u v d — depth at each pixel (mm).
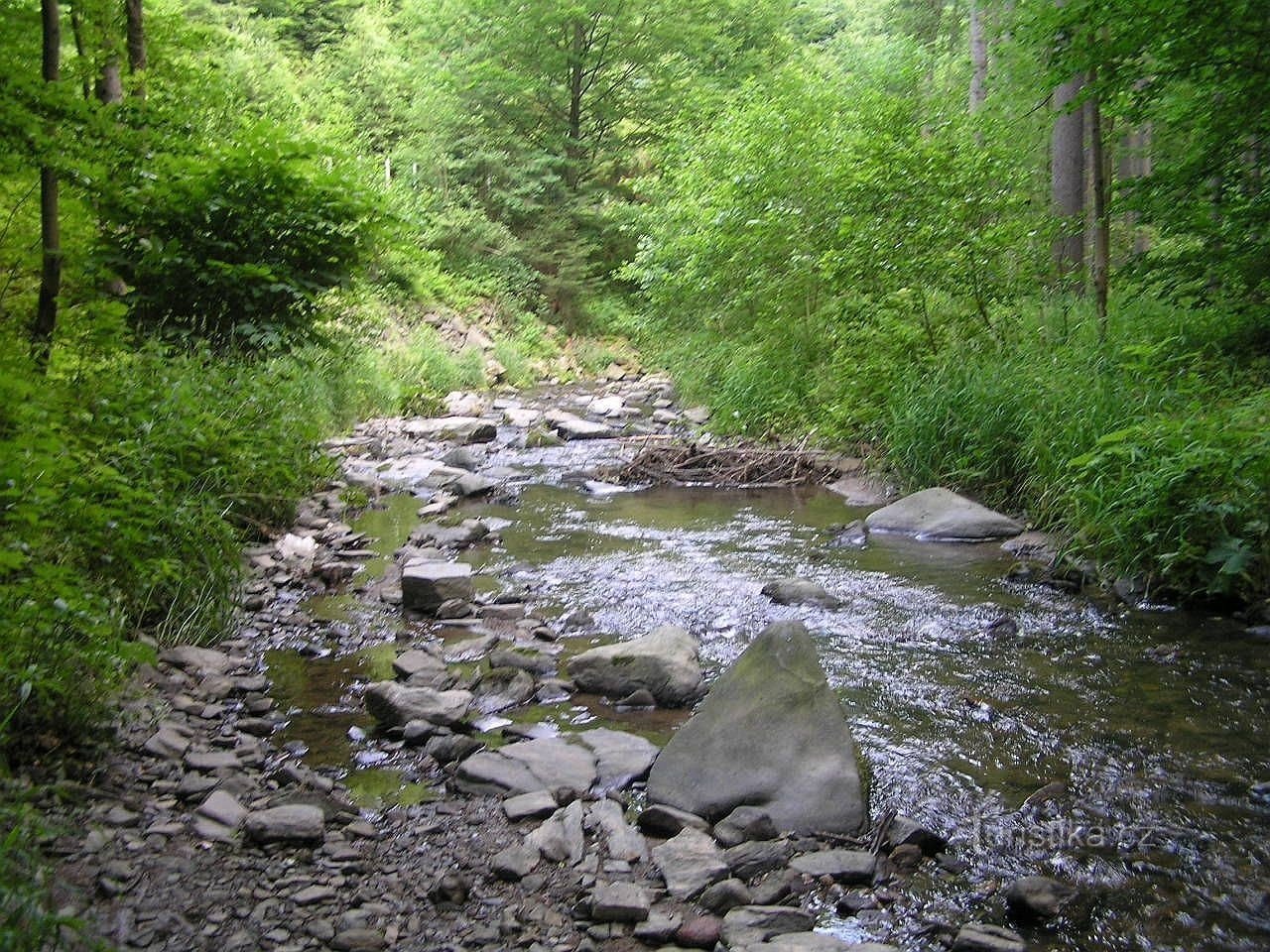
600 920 2941
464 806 3670
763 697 3912
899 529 8359
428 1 27938
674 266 17266
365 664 5176
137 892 2861
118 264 8930
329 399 13273
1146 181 9055
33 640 3607
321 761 4047
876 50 27688
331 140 20297
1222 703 4656
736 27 29344
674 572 7094
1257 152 9773
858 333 11312
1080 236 12883
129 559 4816
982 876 3268
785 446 11820
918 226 10398
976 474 8805
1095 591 6508
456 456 11438
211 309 9445
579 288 25844
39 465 4426
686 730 3928
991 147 10781
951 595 6469
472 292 23594
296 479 7930
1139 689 4844
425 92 25438
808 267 12633
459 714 4426
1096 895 3133
